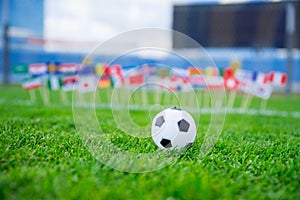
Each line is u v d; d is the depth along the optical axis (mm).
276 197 1755
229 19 11922
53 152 2414
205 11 11977
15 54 15250
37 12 14969
